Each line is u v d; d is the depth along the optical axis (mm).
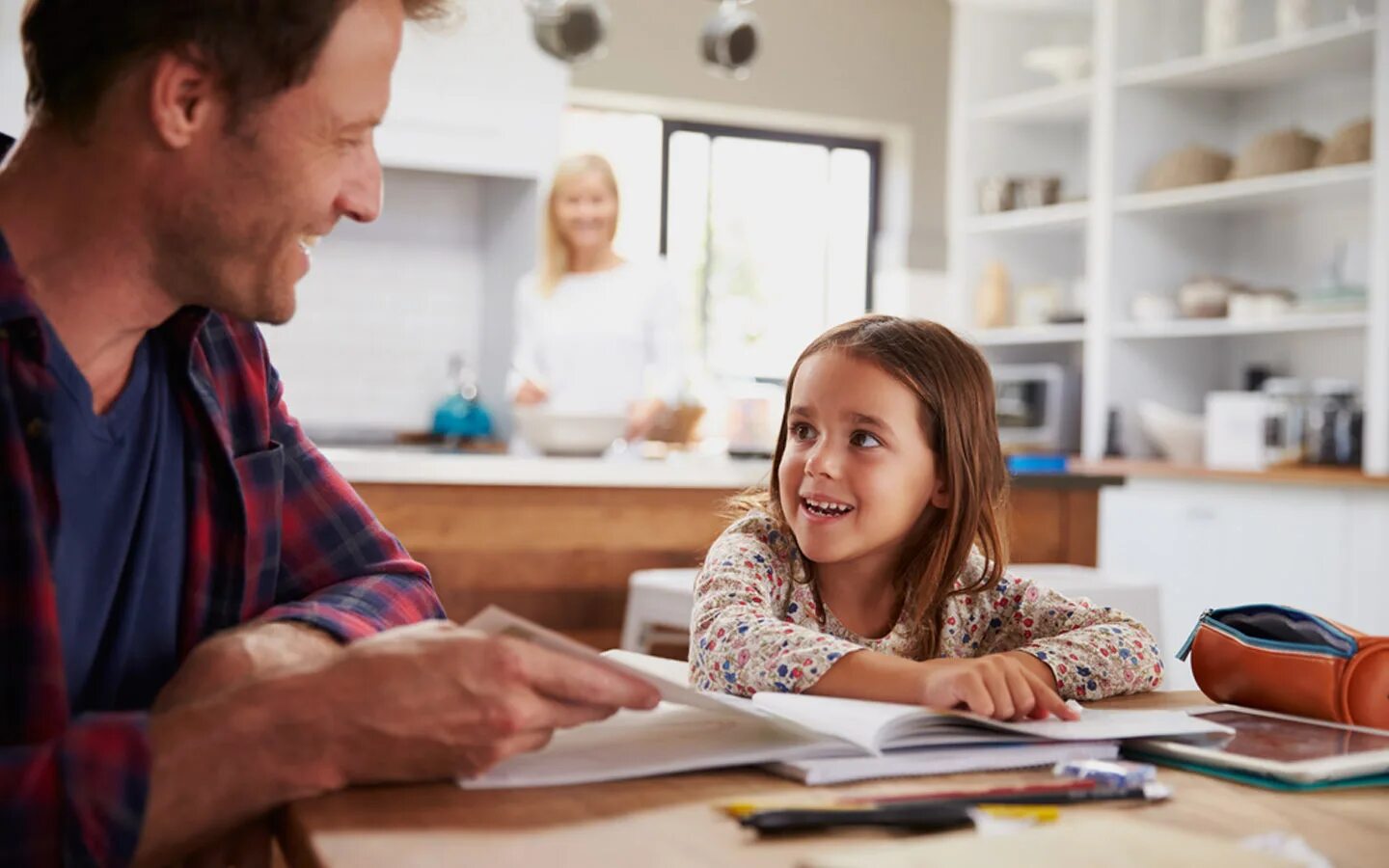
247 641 894
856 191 6309
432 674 740
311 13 814
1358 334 4949
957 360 1296
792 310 6262
